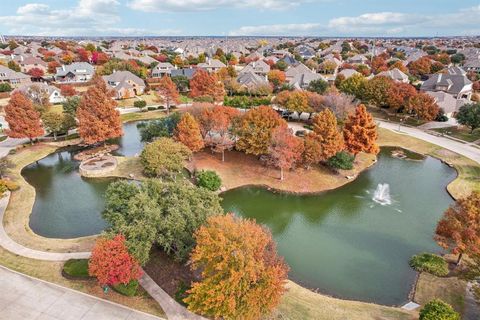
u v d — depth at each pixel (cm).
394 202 4619
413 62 14488
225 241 2231
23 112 5728
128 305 2494
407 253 3528
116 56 17412
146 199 2892
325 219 4219
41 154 5959
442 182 5200
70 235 3634
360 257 3466
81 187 4850
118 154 6059
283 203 4594
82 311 2423
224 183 4962
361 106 5097
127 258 2392
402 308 2708
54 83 11619
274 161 4928
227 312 2072
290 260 3403
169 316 2416
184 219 2792
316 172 5262
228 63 17475
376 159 6056
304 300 2744
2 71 11231
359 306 2720
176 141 5353
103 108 5772
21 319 2339
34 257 3048
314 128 5109
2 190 3984
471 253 2616
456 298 2750
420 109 7369
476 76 12200
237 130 5325
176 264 2892
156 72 13538
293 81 11012
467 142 6575
